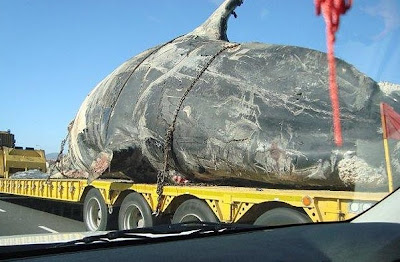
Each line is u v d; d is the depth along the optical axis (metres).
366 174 4.79
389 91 4.99
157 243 2.66
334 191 5.15
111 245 2.64
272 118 5.52
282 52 5.86
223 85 6.12
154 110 6.89
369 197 4.55
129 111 7.50
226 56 6.42
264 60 5.96
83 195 9.20
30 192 12.65
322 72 5.38
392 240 2.71
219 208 6.00
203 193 6.26
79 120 9.28
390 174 4.66
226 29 7.46
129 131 7.58
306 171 5.23
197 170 6.77
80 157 9.59
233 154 5.90
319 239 2.69
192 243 2.57
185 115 6.41
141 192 7.46
